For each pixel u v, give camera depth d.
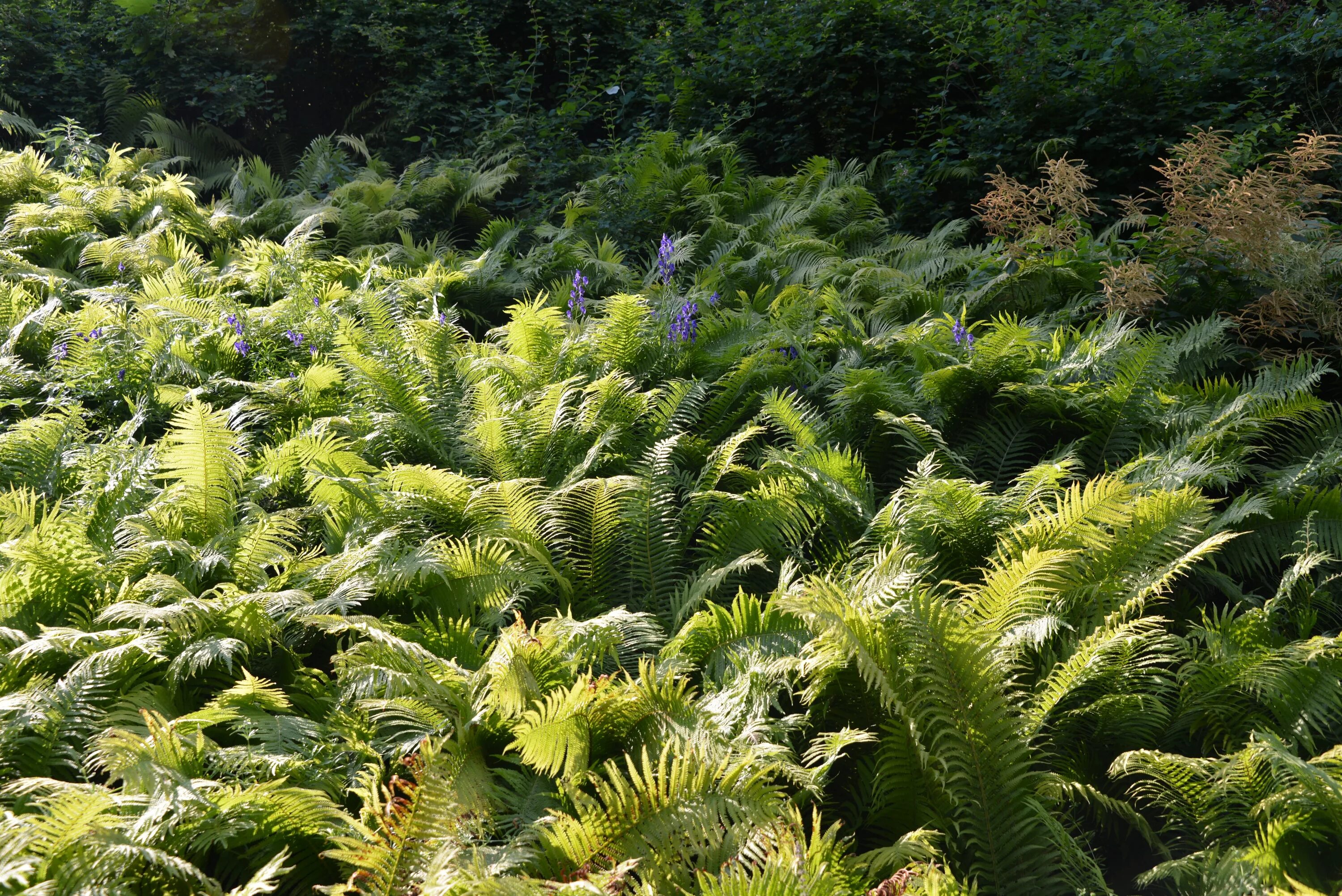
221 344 6.39
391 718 3.20
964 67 9.56
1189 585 4.27
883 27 9.86
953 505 4.07
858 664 3.12
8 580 3.53
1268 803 2.89
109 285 8.07
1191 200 6.10
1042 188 8.09
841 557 4.32
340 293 7.26
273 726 3.11
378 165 10.77
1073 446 4.88
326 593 3.86
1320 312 5.48
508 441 4.96
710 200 8.84
